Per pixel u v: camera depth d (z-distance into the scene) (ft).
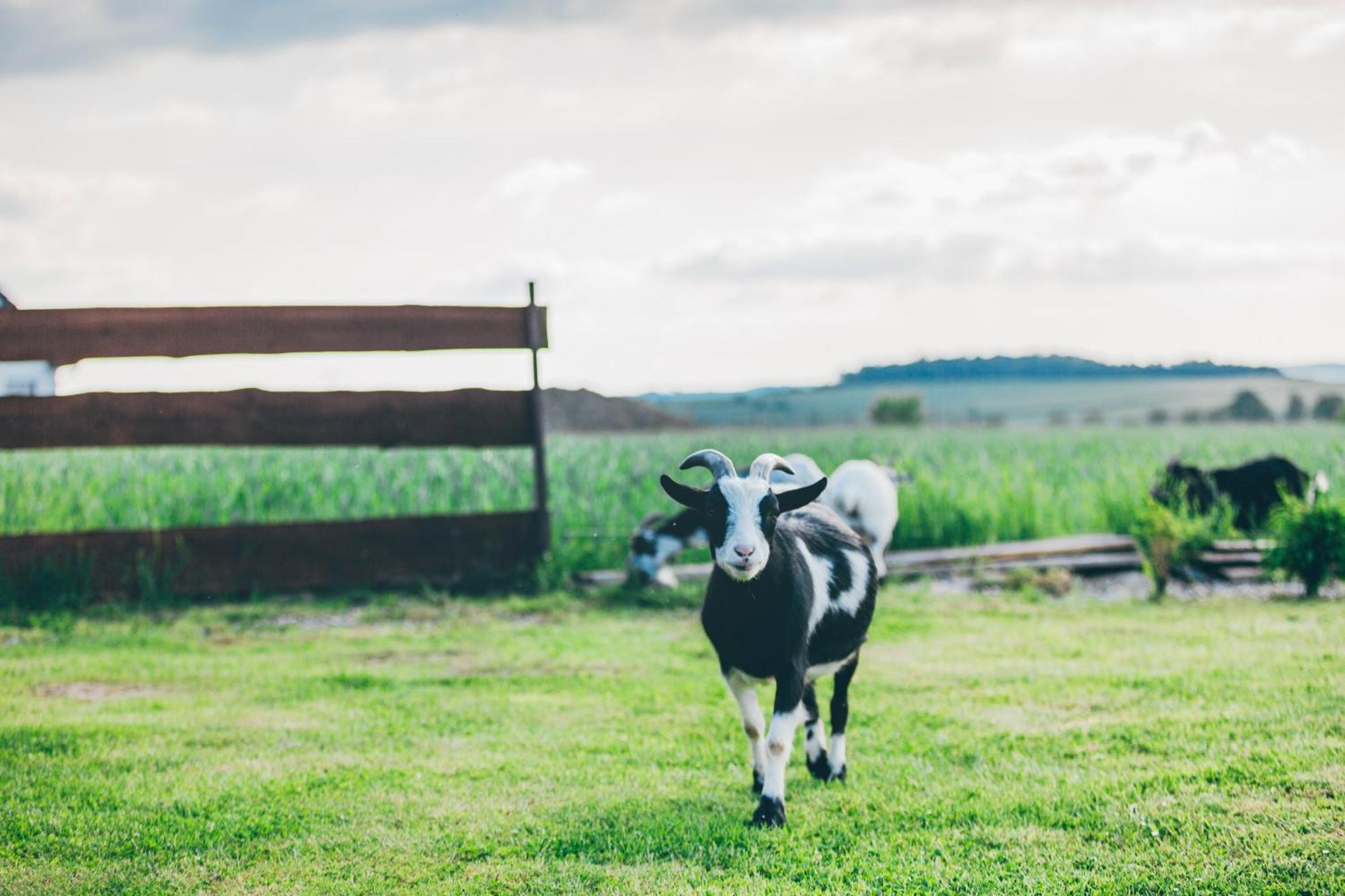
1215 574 51.16
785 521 26.22
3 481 57.47
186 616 46.47
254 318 50.60
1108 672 34.68
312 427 50.98
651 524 50.90
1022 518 60.90
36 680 36.58
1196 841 21.61
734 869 21.27
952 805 24.00
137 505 55.98
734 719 31.48
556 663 38.50
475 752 28.68
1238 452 100.01
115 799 25.36
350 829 23.56
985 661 36.81
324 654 40.27
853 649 26.25
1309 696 30.83
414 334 52.01
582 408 285.02
